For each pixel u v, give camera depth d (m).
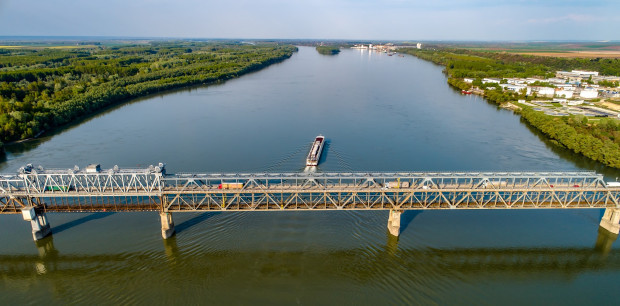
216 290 86.44
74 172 102.94
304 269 93.19
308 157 156.12
